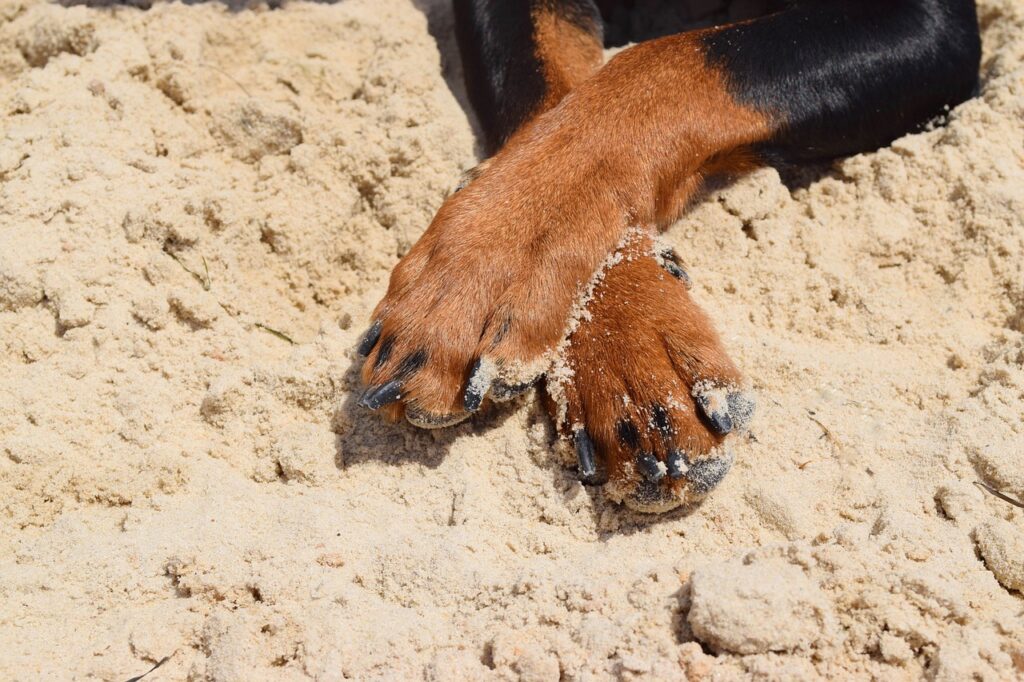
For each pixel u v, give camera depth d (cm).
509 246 93
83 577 90
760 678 85
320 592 89
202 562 90
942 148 102
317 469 93
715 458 91
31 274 97
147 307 97
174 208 100
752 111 98
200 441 95
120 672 87
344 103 107
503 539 91
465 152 104
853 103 100
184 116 105
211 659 87
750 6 112
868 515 91
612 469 91
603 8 113
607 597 88
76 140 102
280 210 102
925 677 85
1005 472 91
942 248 100
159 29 108
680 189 98
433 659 87
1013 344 96
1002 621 86
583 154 96
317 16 110
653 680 85
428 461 93
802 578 87
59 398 95
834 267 99
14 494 92
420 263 93
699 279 99
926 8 101
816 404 94
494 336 91
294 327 100
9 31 111
